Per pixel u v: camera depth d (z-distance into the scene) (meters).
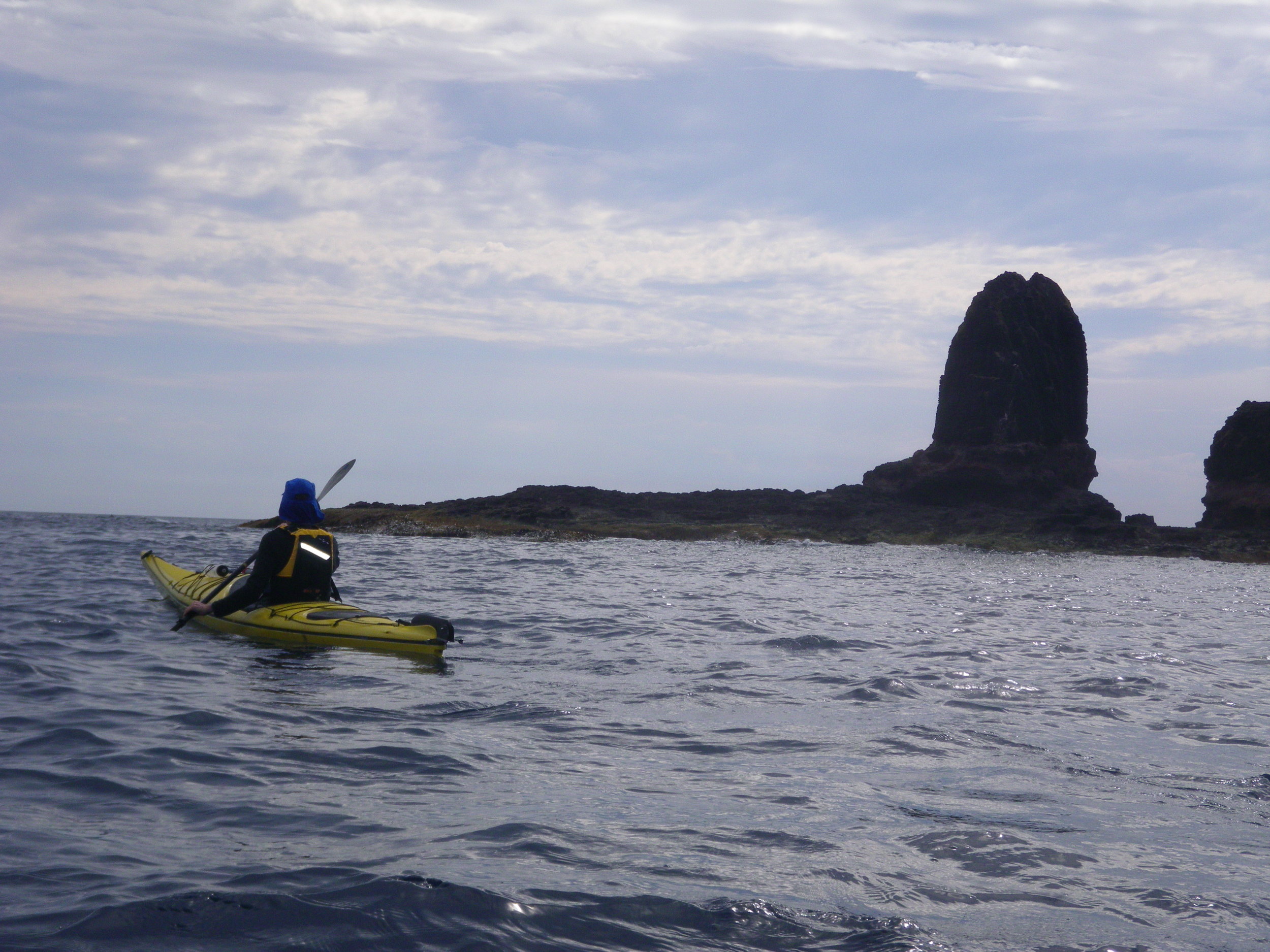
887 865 3.13
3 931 2.45
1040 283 49.59
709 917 2.68
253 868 2.93
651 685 6.45
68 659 6.66
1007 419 46.19
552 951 2.46
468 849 3.15
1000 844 3.36
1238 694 6.77
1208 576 27.14
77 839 3.14
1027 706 6.10
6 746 4.32
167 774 3.95
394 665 6.91
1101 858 3.25
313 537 8.48
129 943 2.41
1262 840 3.48
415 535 34.12
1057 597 16.78
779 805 3.79
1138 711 6.02
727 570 20.77
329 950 2.42
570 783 4.03
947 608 13.52
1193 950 2.54
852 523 42.50
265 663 6.80
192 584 10.10
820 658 8.04
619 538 36.25
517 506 39.00
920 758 4.64
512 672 6.82
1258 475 45.44
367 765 4.20
